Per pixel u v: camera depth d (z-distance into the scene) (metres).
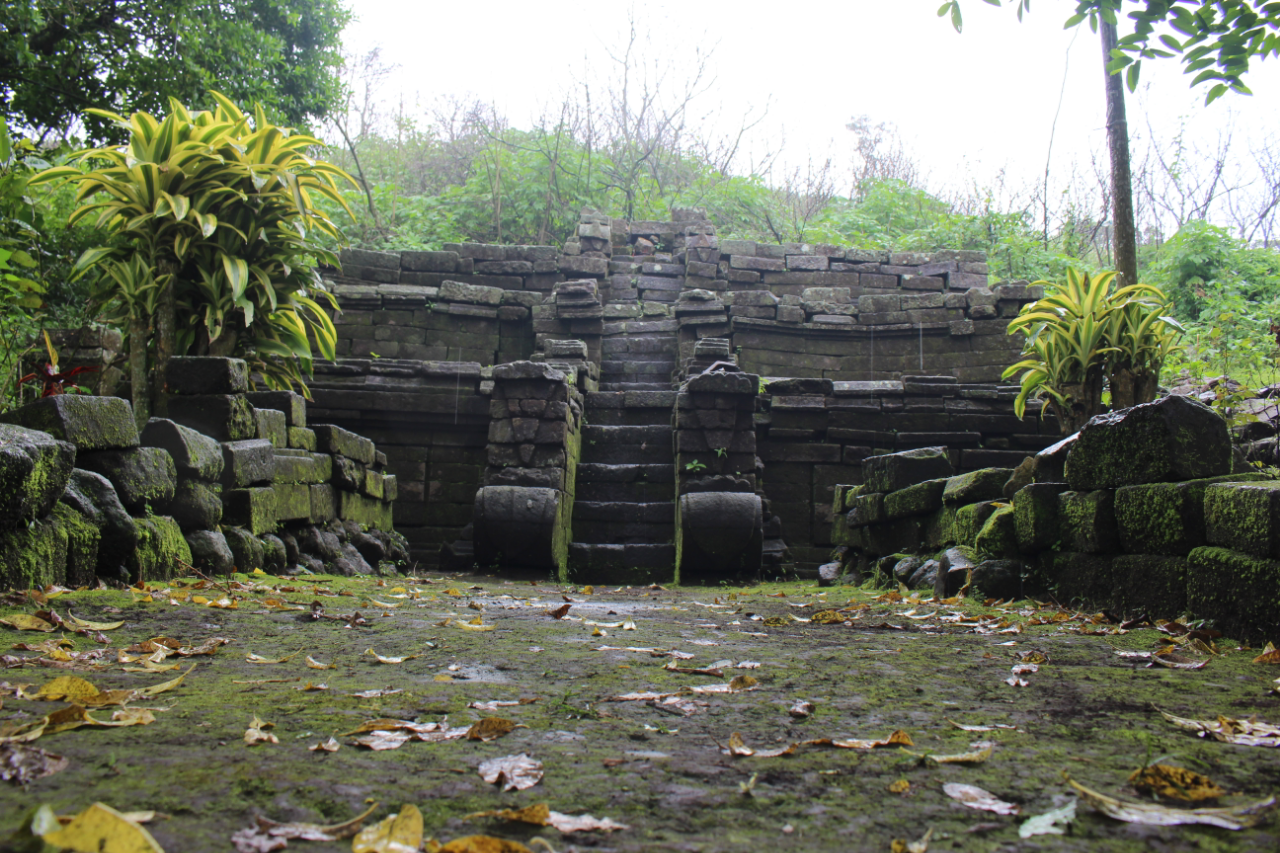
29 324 8.36
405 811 1.17
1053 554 4.55
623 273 14.26
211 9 11.55
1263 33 4.44
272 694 2.03
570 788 1.38
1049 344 7.52
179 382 5.43
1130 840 1.19
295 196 6.38
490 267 13.02
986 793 1.38
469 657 2.63
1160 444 3.70
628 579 8.58
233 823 1.18
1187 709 2.03
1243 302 12.74
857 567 7.63
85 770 1.38
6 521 3.04
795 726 1.85
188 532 4.54
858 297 13.59
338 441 6.97
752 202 19.98
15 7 9.36
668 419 10.34
